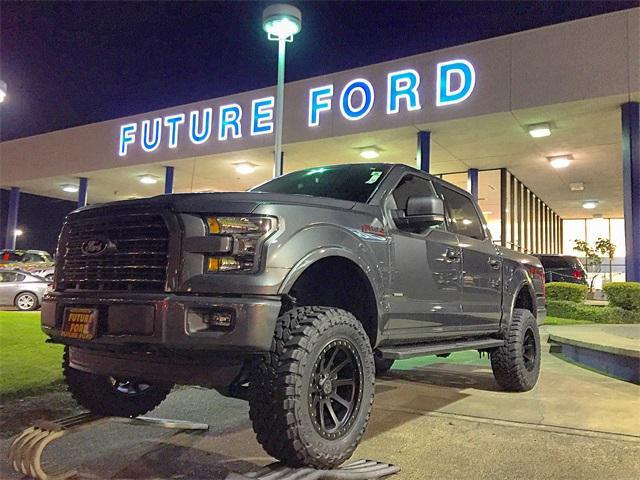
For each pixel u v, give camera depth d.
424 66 13.62
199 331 2.92
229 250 3.03
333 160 17.66
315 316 3.27
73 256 3.53
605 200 25.19
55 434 3.33
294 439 3.01
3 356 6.64
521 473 3.49
